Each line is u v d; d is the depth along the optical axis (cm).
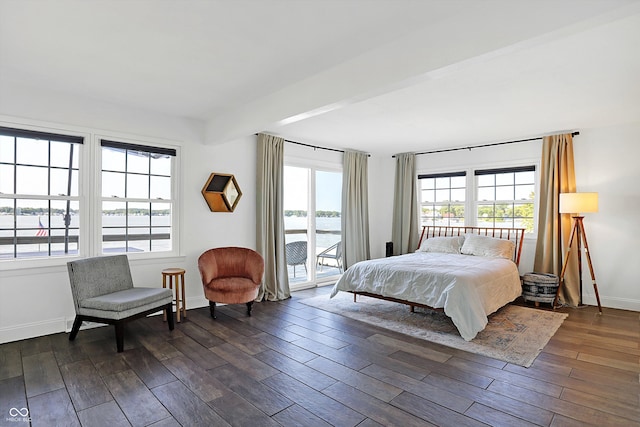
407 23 219
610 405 225
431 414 215
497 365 286
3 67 291
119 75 307
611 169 466
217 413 216
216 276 434
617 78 303
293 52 261
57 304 355
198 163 453
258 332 362
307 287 583
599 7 164
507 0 190
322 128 486
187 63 281
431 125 466
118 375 264
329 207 629
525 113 410
